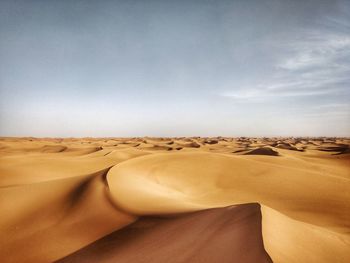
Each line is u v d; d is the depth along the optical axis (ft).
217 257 20.88
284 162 104.83
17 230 31.73
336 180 70.38
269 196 61.26
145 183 61.77
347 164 122.72
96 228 31.04
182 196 56.13
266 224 26.11
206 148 238.48
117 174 58.80
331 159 139.95
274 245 22.94
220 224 26.50
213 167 84.79
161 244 24.44
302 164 105.91
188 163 88.74
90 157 132.05
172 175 78.13
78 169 99.86
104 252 25.32
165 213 33.60
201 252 21.88
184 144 293.23
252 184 70.13
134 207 36.63
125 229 29.73
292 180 71.10
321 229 33.63
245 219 26.73
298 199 58.54
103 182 46.47
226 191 65.67
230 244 22.41
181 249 22.95
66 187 44.91
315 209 52.85
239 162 89.40
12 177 73.87
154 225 29.50
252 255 20.49
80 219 33.50
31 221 33.96
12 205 37.93
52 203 38.78
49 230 31.37
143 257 22.71
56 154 163.73
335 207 53.47
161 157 95.04
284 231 27.43
